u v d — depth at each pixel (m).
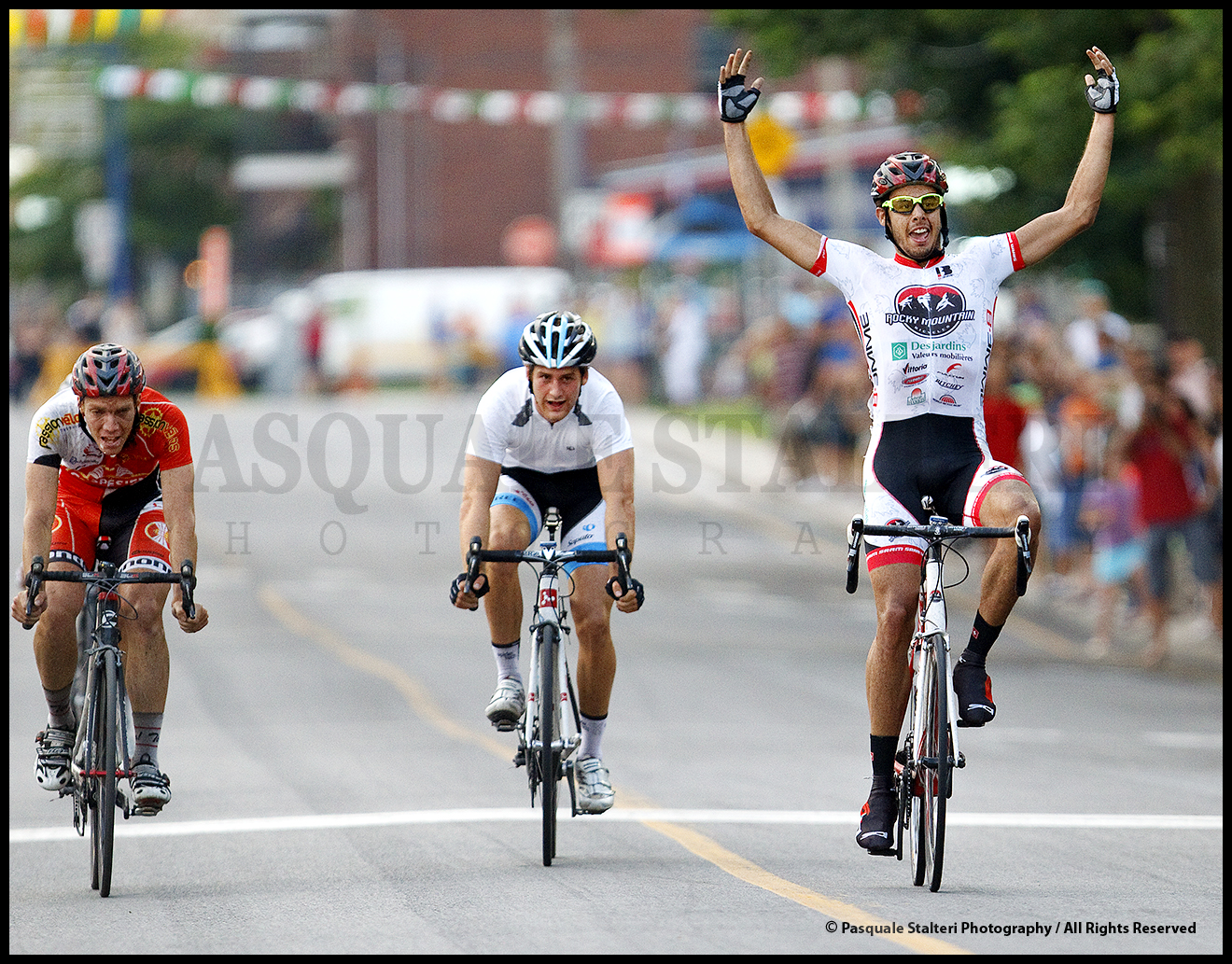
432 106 86.75
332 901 22.47
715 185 157.62
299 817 28.97
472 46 186.88
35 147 170.75
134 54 189.62
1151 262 75.56
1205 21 54.00
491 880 23.55
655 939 19.88
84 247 179.12
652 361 122.44
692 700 42.72
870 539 23.73
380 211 191.25
